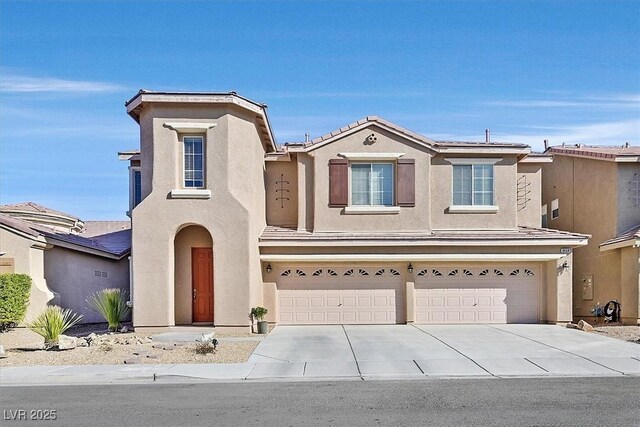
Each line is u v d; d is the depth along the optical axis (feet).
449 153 69.00
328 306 67.26
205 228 61.67
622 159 68.80
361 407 30.89
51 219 83.82
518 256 65.57
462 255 65.36
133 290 59.21
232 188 60.39
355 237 64.59
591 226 74.84
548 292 67.10
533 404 31.22
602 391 34.45
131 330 61.31
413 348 49.88
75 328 67.56
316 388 36.01
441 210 69.21
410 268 67.00
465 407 30.68
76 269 70.44
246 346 51.57
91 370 41.29
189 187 60.85
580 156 76.33
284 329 63.26
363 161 68.33
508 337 56.08
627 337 55.72
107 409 31.04
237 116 61.41
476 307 67.51
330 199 67.46
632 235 63.77
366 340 54.54
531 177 73.61
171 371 40.98
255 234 62.44
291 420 28.48
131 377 39.65
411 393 34.24
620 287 67.97
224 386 36.96
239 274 59.31
